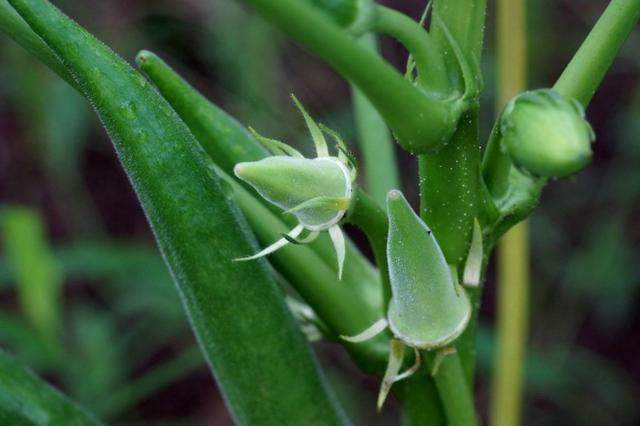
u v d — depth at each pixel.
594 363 1.09
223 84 1.17
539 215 1.12
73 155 1.14
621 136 1.17
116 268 0.93
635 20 0.52
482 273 0.53
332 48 0.46
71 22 0.51
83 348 0.94
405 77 0.50
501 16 0.67
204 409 1.11
